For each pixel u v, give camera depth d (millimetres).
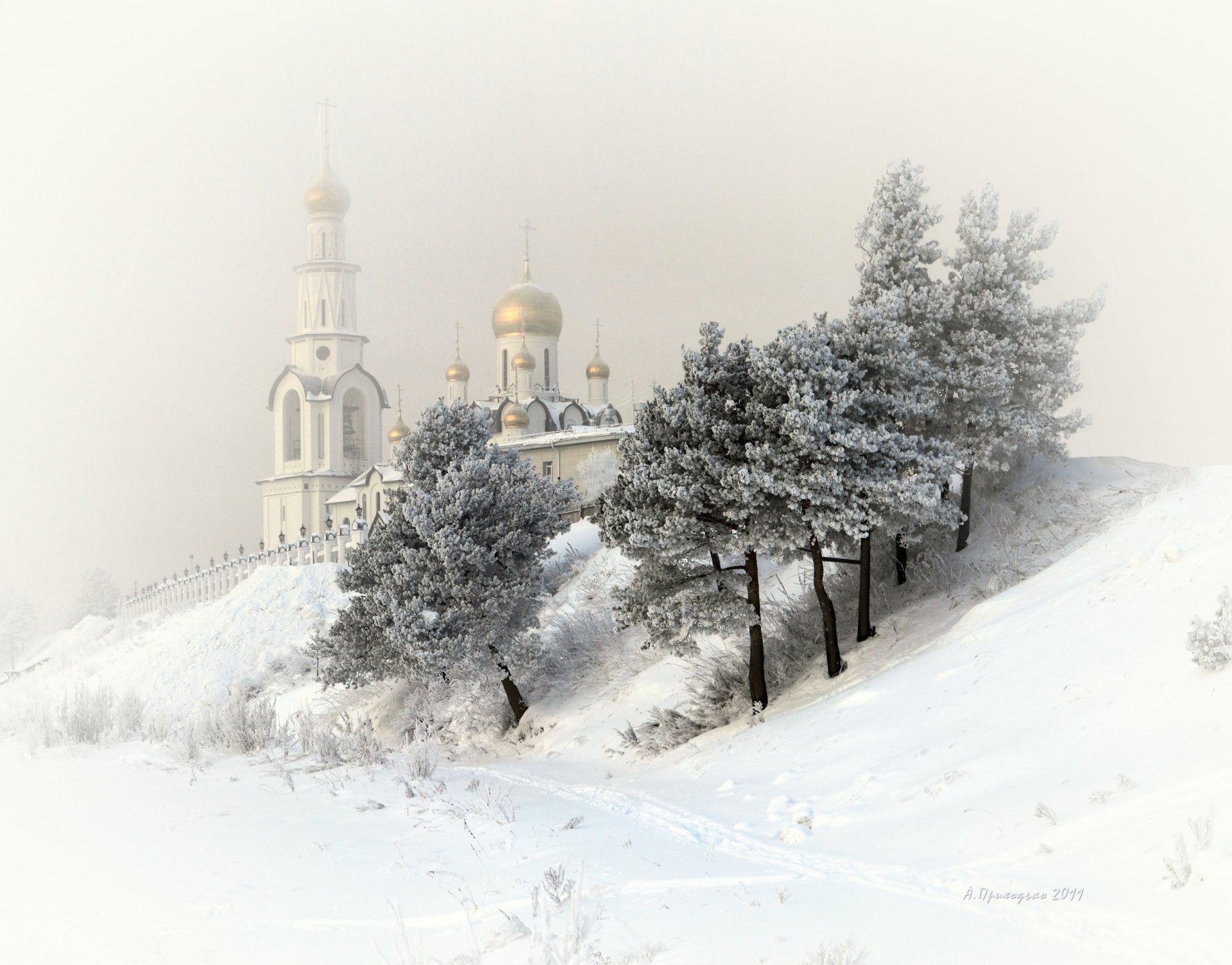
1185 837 6984
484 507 29984
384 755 21422
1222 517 15719
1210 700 9352
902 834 9508
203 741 22609
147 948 7379
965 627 19422
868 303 24641
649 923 7195
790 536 20953
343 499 109250
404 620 28188
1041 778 9484
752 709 21250
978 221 26750
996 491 29047
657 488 21797
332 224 129250
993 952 5953
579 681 29875
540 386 113938
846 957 5676
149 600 108062
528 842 11203
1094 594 14680
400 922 6414
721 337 22734
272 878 9773
